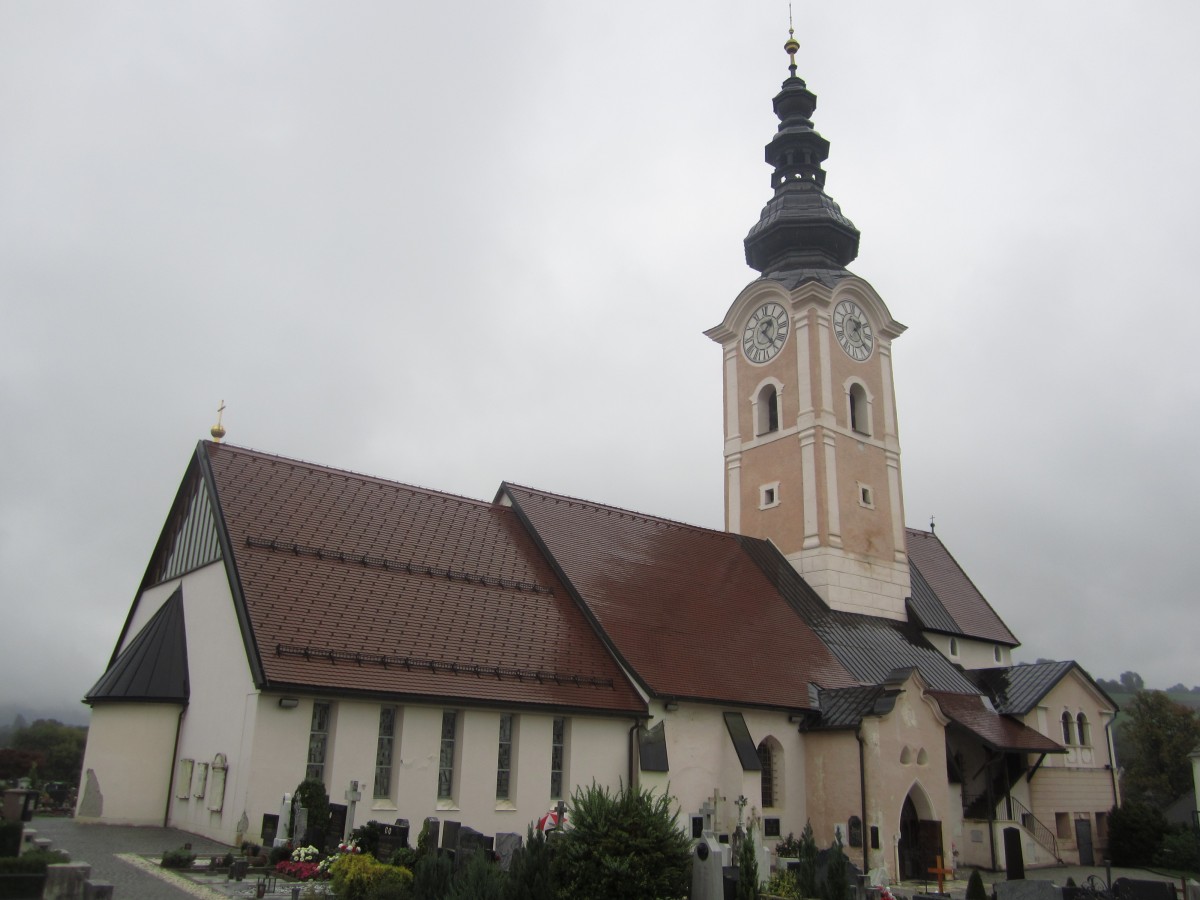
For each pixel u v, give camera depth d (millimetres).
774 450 48062
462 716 27359
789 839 32719
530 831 19125
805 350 47688
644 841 17812
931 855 33906
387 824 22969
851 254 52531
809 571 44969
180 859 21281
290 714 24719
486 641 29906
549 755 28781
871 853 32125
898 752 33656
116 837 25188
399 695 25906
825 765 34094
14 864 18188
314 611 27125
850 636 42188
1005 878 34812
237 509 29344
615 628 33375
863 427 48969
